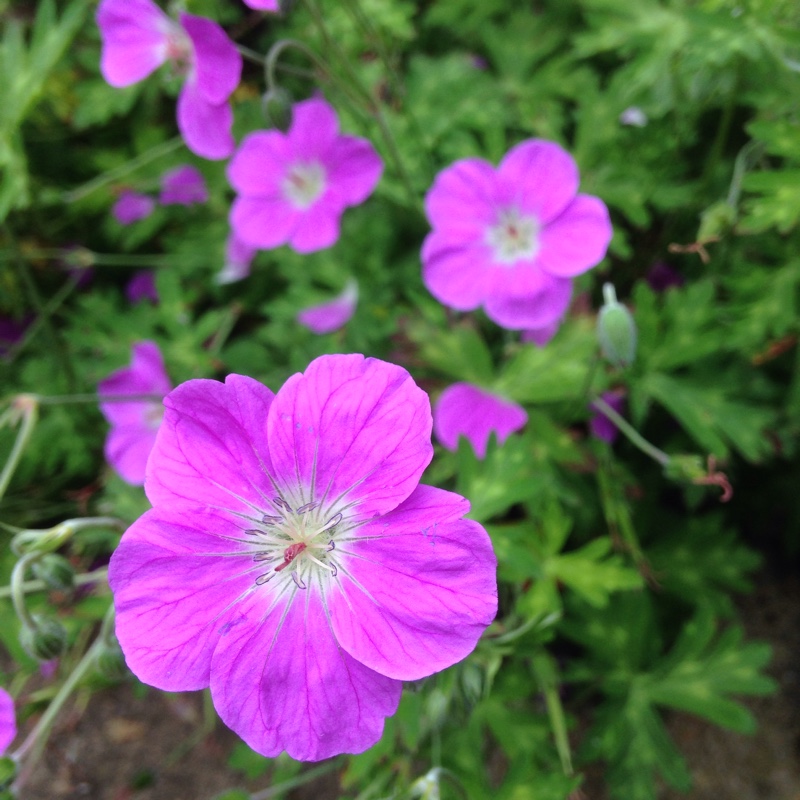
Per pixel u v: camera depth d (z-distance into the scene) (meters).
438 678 0.12
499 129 0.20
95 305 0.22
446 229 0.17
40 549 0.13
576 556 0.16
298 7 0.22
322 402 0.10
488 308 0.16
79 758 0.19
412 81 0.22
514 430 0.17
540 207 0.16
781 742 0.18
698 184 0.19
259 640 0.10
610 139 0.19
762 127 0.15
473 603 0.09
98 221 0.25
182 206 0.24
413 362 0.18
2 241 0.23
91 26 0.23
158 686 0.09
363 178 0.18
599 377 0.17
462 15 0.23
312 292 0.21
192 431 0.10
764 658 0.16
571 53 0.20
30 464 0.21
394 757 0.15
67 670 0.18
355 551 0.10
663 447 0.19
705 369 0.18
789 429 0.18
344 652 0.10
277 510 0.10
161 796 0.18
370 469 0.10
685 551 0.18
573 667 0.17
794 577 0.20
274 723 0.10
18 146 0.18
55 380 0.22
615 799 0.16
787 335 0.17
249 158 0.19
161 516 0.10
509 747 0.16
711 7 0.17
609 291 0.14
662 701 0.16
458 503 0.09
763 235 0.18
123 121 0.25
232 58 0.15
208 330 0.21
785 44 0.16
